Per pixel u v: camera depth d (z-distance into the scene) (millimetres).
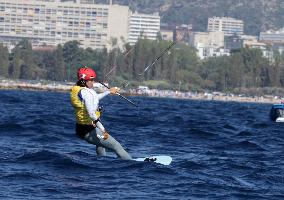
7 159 56500
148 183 48781
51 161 54969
